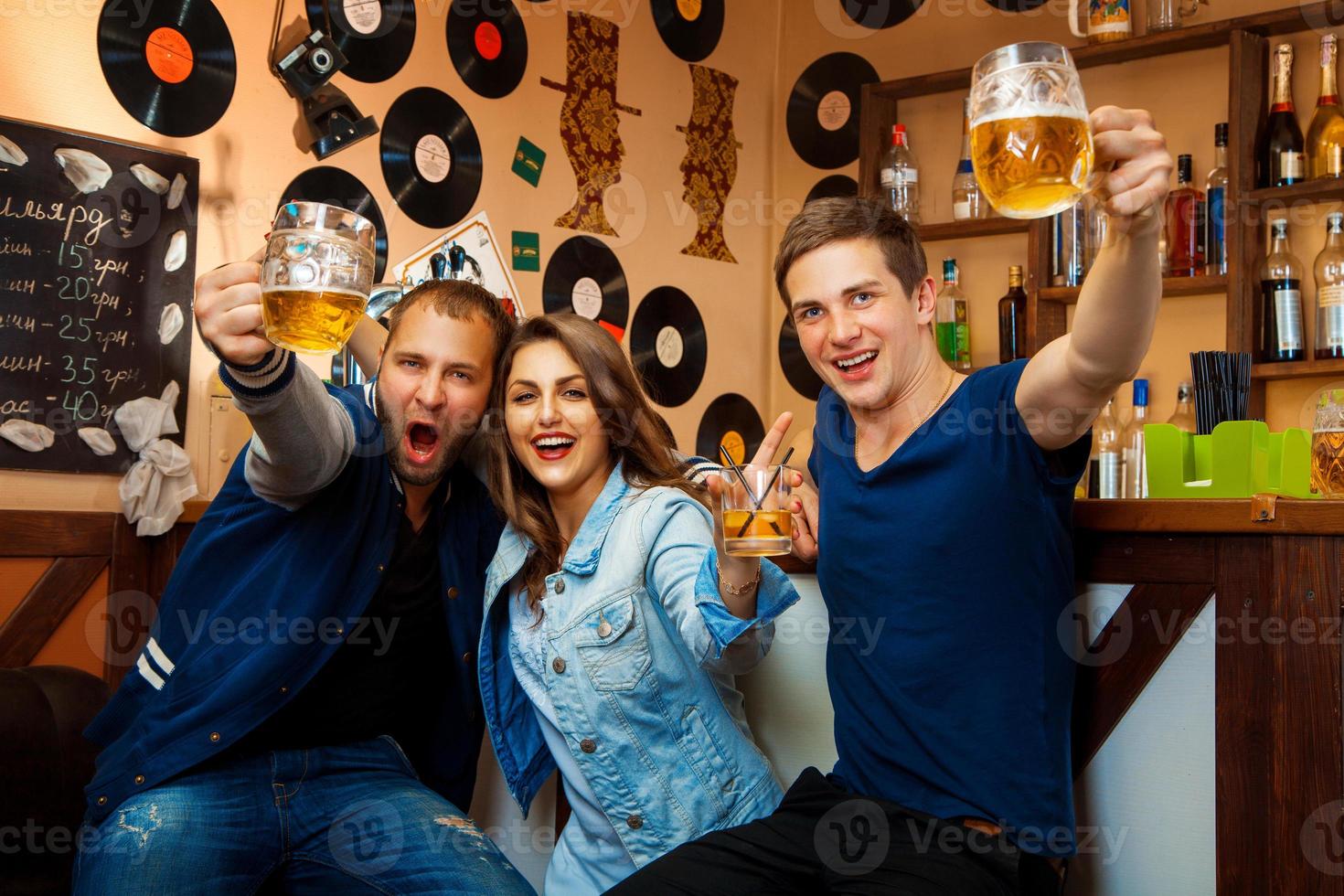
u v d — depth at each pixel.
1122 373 1.11
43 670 1.77
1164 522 1.30
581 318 1.52
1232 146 3.21
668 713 1.41
